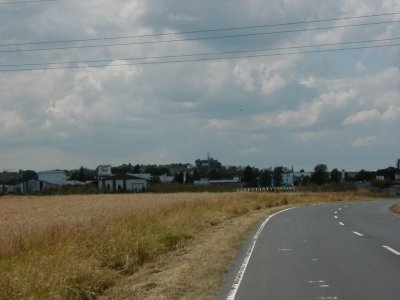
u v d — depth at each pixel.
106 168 128.38
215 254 15.86
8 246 13.50
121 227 16.95
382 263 13.83
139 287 11.35
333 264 13.84
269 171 148.62
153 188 96.50
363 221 29.62
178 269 13.27
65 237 14.59
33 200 62.00
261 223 28.69
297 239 20.30
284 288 10.89
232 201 41.56
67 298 10.24
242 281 11.80
